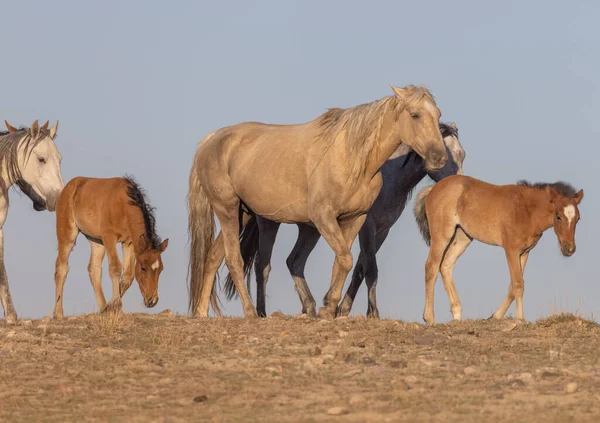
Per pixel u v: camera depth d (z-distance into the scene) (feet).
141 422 51.19
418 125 91.76
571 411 52.47
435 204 106.32
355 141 93.66
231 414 53.11
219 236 114.32
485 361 71.31
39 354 76.02
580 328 90.89
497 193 103.55
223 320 99.66
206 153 111.04
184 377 65.51
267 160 101.50
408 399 55.83
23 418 53.16
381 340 82.28
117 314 97.25
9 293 99.50
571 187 99.60
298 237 113.29
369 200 97.09
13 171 101.96
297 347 78.48
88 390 61.36
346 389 60.23
